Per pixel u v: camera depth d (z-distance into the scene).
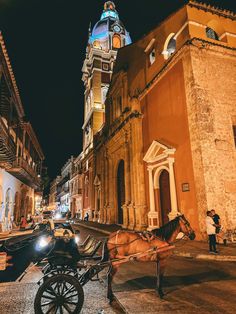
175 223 5.93
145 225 17.12
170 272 7.04
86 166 42.12
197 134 12.41
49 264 5.45
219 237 10.91
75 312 4.21
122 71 24.05
